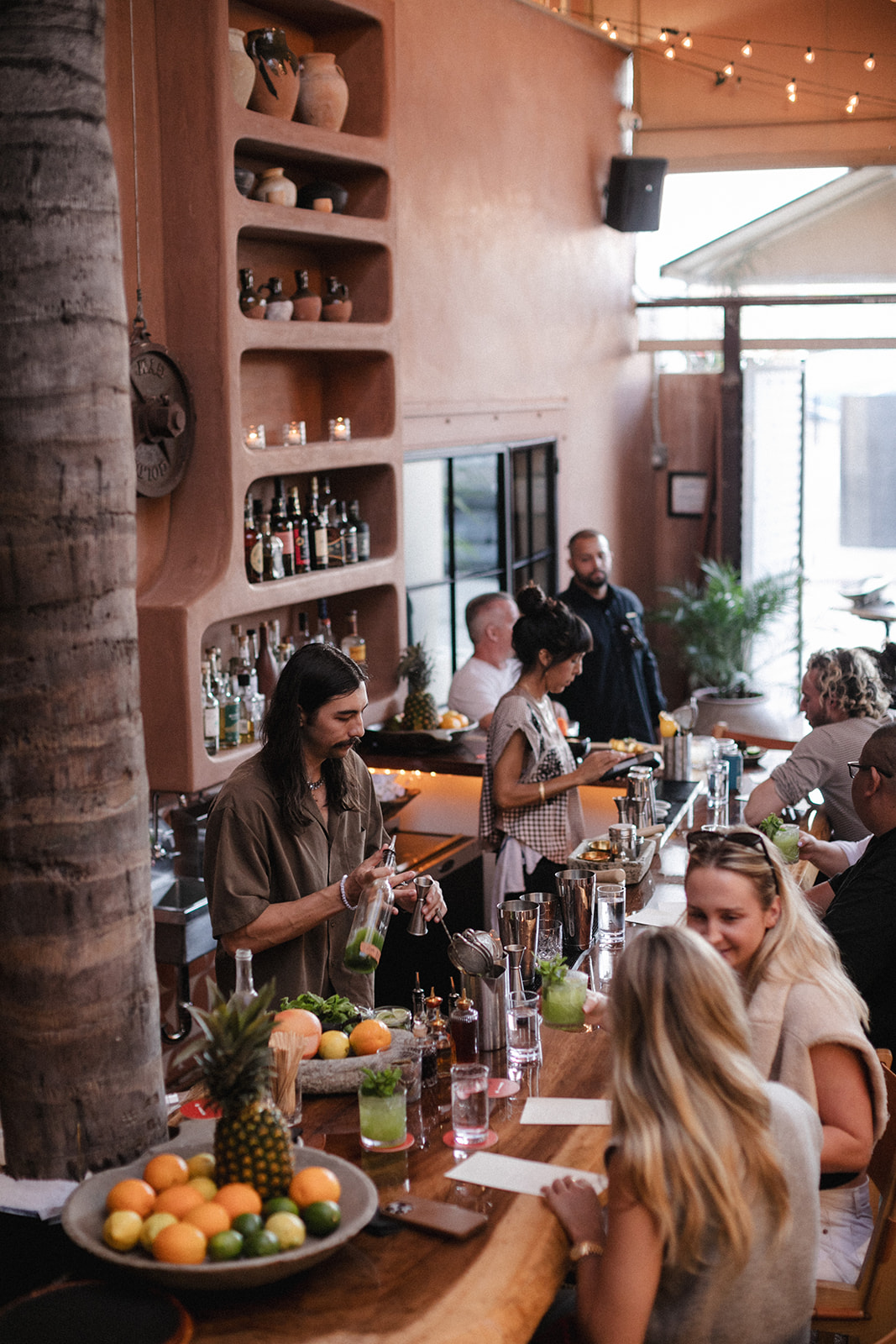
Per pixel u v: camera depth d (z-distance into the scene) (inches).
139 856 79.1
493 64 251.6
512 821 154.6
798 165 316.8
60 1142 77.5
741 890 88.7
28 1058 77.1
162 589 159.8
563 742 160.1
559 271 286.4
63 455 73.0
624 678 249.9
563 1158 83.4
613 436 321.4
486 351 255.1
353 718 111.2
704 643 320.5
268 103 167.9
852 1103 86.0
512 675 224.4
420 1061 92.8
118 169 153.3
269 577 175.9
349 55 193.3
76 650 74.4
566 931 128.0
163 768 157.2
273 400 192.2
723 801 171.9
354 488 207.8
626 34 320.5
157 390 154.6
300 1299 68.4
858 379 331.9
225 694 169.9
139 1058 79.5
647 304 332.8
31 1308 67.0
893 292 314.7
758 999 88.4
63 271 72.6
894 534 336.5
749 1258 67.7
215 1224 68.2
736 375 331.6
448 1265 71.3
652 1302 67.2
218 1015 73.2
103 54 75.5
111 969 77.5
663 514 351.9
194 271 158.1
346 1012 97.5
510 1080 95.3
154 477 155.6
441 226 236.1
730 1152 66.9
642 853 147.3
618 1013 70.2
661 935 70.9
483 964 100.8
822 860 149.4
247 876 108.9
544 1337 83.5
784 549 344.8
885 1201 86.7
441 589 243.1
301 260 195.8
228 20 155.9
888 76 306.0
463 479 248.7
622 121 317.1
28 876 75.4
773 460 338.6
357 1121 88.3
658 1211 65.9
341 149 181.3
